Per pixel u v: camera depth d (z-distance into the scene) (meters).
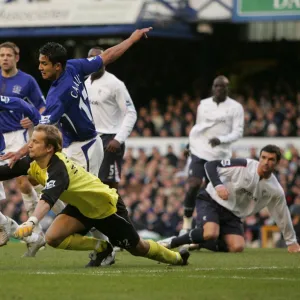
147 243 30.89
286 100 90.81
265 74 96.81
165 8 85.38
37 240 36.16
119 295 23.25
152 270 29.97
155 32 87.00
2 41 97.06
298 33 97.00
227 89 51.28
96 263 31.45
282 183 71.81
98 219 29.83
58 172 27.88
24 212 77.81
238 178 41.00
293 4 80.94
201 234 41.28
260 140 82.25
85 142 34.75
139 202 76.44
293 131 82.94
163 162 80.12
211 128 51.25
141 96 98.62
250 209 42.12
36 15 87.75
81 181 28.70
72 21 86.88
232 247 42.41
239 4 82.62
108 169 42.81
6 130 41.75
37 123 33.00
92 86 42.56
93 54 41.84
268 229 57.72
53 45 32.25
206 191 42.38
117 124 43.03
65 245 30.00
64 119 33.72
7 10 88.38
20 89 42.19
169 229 72.44
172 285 25.44
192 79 97.81
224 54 97.94
